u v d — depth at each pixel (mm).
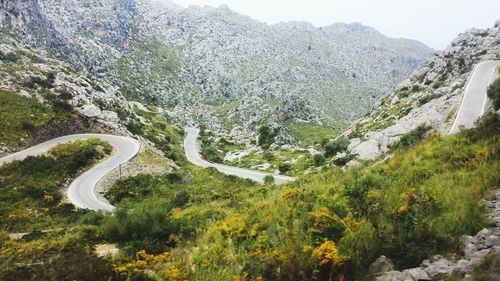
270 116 169500
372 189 10445
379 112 105438
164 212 15531
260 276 6461
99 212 33500
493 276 5113
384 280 5871
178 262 8594
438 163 11680
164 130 121438
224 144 133875
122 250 11820
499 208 7594
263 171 80750
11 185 44781
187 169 70125
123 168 56469
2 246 23797
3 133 56406
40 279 7375
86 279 7395
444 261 6066
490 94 39125
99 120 74812
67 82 88000
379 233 7102
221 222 11961
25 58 97312
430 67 109625
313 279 6246
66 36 195625
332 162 59562
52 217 38875
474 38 95438
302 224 8484
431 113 48406
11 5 141125
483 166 9828
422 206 8227
